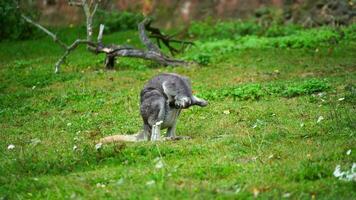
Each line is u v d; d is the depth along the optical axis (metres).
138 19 30.70
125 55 21.53
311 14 30.06
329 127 12.21
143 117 12.22
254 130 12.70
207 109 15.25
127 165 10.55
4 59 25.73
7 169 10.74
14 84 20.50
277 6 31.33
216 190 8.71
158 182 9.24
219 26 29.89
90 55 24.98
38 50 27.20
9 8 27.25
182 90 12.02
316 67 20.34
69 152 11.41
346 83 16.97
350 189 8.60
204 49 24.59
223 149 11.05
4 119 16.02
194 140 11.88
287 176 9.30
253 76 19.39
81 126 14.50
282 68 20.53
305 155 10.27
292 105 15.00
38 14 31.03
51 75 21.20
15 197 9.41
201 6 32.72
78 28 31.33
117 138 12.20
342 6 29.53
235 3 32.38
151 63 22.53
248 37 26.70
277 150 10.73
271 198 8.37
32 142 12.54
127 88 18.67
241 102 15.92
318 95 15.83
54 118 15.59
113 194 8.84
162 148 11.10
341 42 24.78
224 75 19.84
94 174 10.01
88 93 18.20
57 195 9.20
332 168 9.40
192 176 9.56
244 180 9.21
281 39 25.11
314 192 8.59
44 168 10.66
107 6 32.84
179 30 30.83
